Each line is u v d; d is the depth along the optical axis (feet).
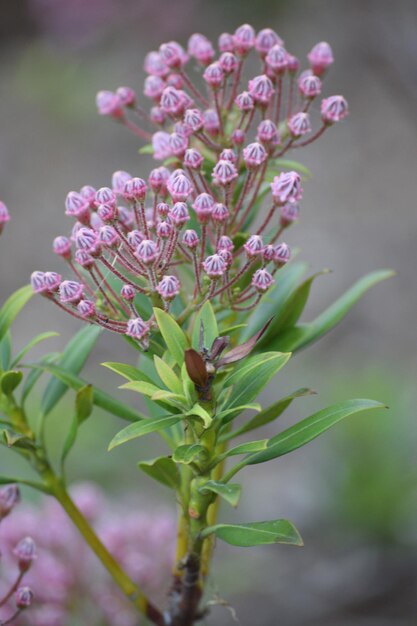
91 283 10.93
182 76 11.44
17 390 27.12
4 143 46.47
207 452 9.39
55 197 44.09
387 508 24.09
